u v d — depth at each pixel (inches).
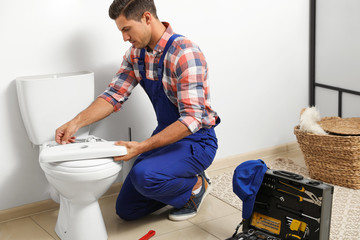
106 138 98.7
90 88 88.9
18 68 87.7
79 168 72.9
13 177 91.3
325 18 119.3
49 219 91.5
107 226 87.0
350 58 114.3
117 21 77.2
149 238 81.7
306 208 71.4
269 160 119.7
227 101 114.3
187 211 88.4
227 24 110.0
